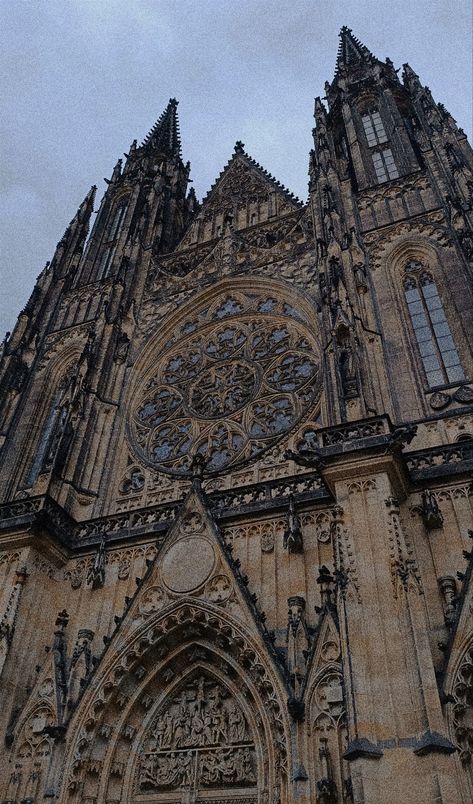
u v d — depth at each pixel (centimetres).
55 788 3319
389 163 6794
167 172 9362
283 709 3116
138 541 4316
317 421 4672
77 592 4262
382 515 3300
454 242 5191
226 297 6166
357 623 2947
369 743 2588
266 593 3678
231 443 4888
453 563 3328
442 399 4278
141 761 3578
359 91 8075
